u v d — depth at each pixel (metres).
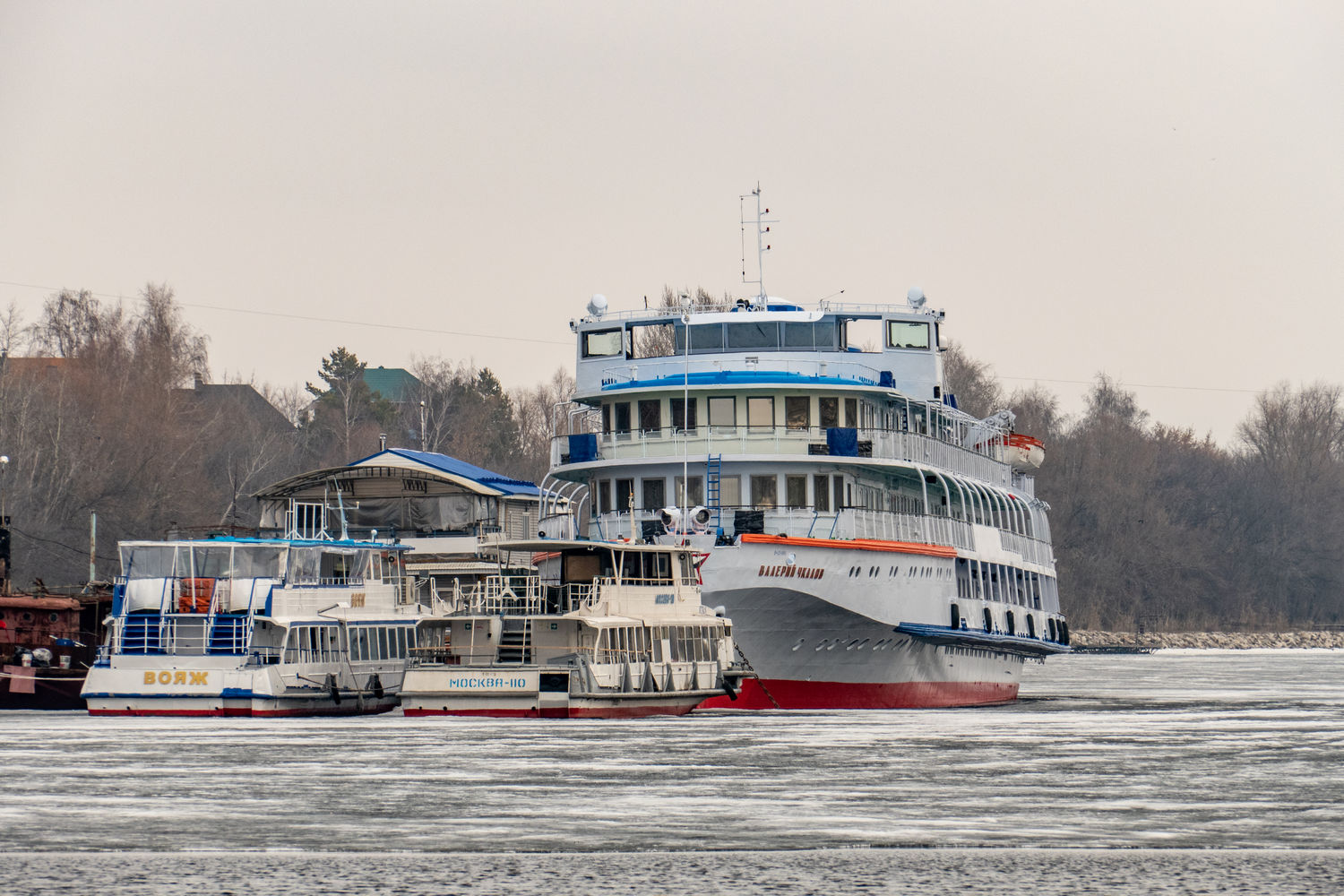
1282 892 119.12
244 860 128.12
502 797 159.00
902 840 138.12
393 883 120.50
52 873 123.12
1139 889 120.19
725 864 127.88
